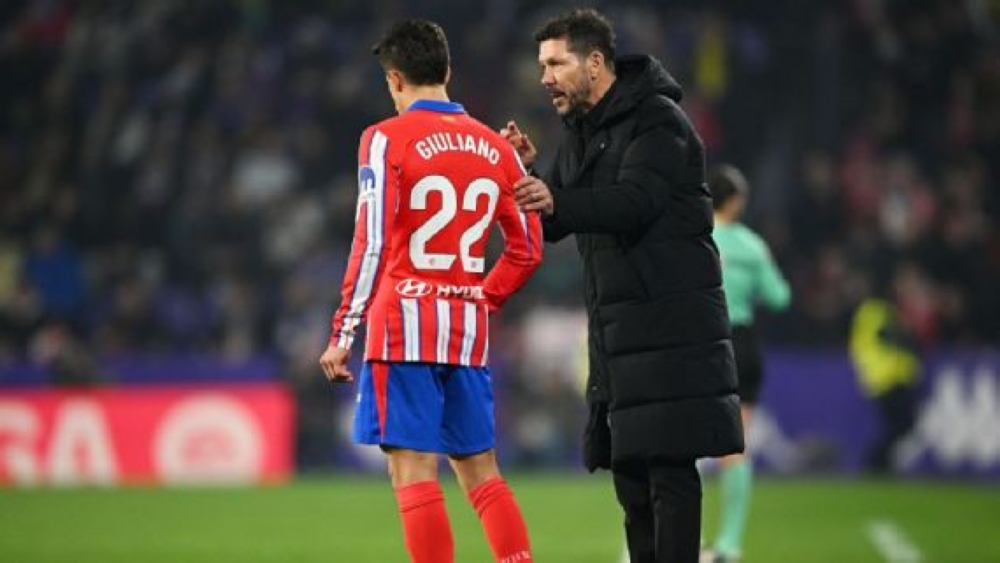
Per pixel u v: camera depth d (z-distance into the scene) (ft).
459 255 73.00
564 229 71.00
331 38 252.01
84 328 223.30
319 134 238.89
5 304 218.79
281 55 249.14
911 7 252.01
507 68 242.58
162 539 126.00
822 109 246.27
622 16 250.98
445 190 72.43
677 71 247.70
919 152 241.76
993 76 242.78
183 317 221.25
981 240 223.92
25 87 254.27
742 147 245.24
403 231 72.43
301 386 200.34
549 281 216.54
